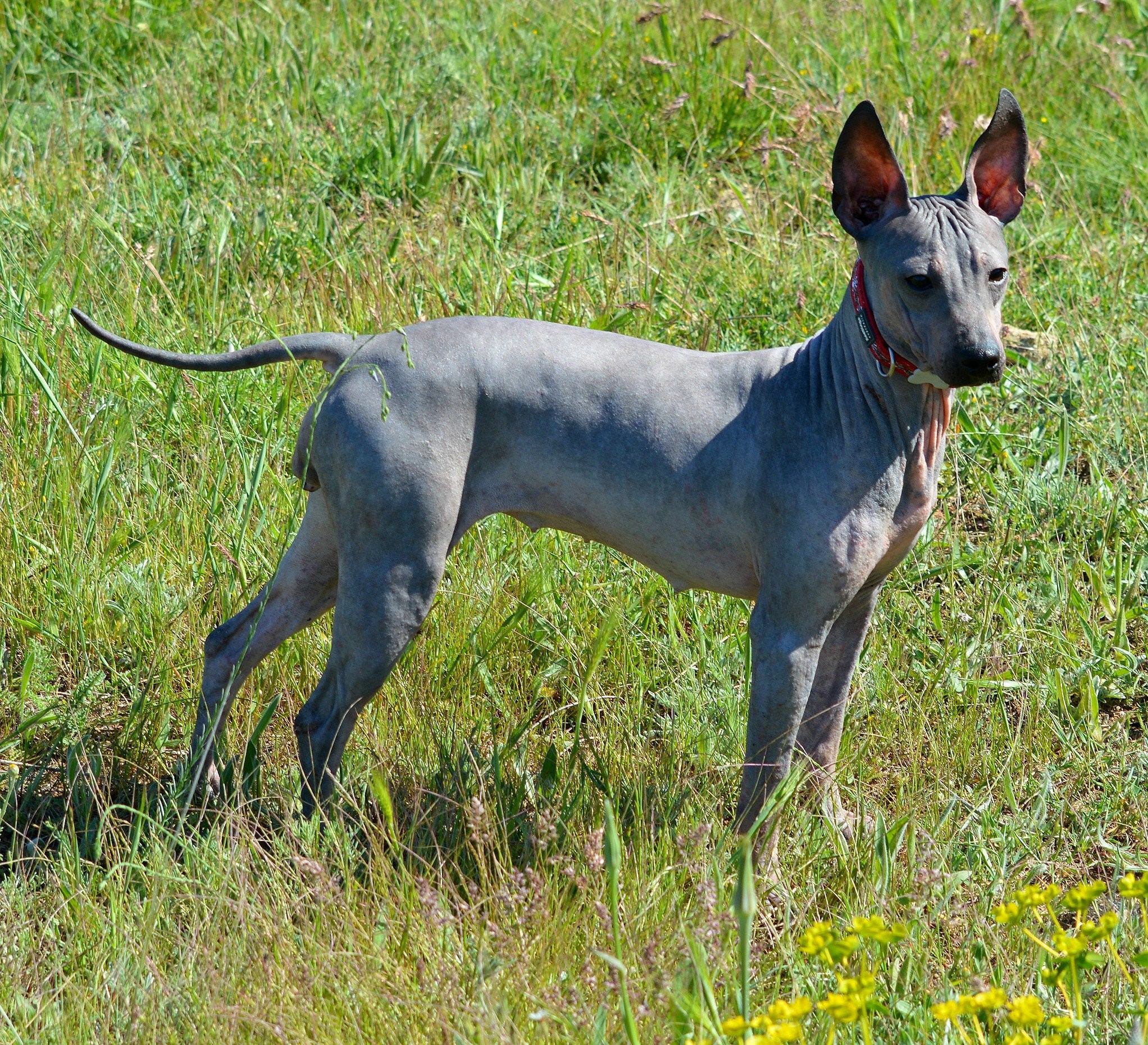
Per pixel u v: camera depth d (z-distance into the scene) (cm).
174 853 735
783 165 1336
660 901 668
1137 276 1202
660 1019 584
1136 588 923
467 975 614
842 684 754
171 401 982
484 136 1356
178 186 1266
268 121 1363
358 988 604
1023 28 1495
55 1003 623
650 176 1330
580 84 1464
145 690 841
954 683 859
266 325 1058
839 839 728
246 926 643
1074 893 553
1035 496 984
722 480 688
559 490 710
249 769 756
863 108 648
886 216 659
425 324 712
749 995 586
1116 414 1044
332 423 695
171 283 1135
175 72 1445
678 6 1534
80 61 1459
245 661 769
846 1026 612
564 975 617
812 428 678
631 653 885
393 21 1534
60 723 820
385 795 604
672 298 1134
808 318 1115
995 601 911
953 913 691
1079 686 867
